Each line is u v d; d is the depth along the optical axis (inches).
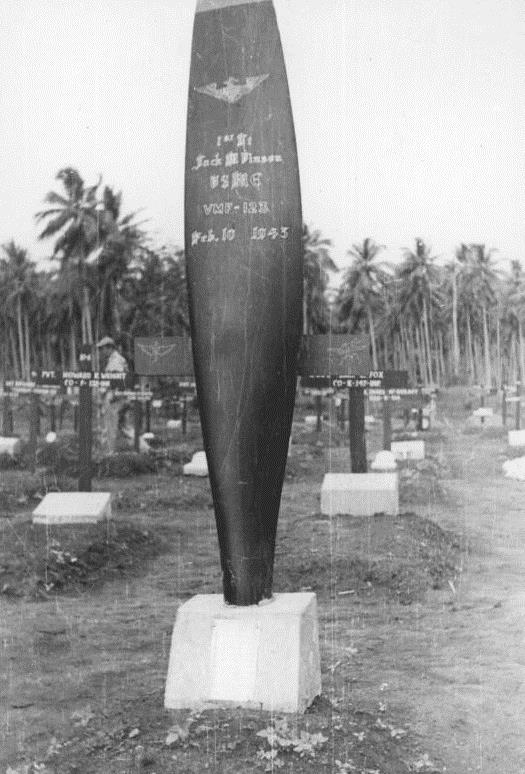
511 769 159.6
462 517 480.4
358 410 462.0
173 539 437.7
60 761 160.7
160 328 1204.5
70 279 1200.2
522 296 1286.9
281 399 174.4
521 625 270.8
